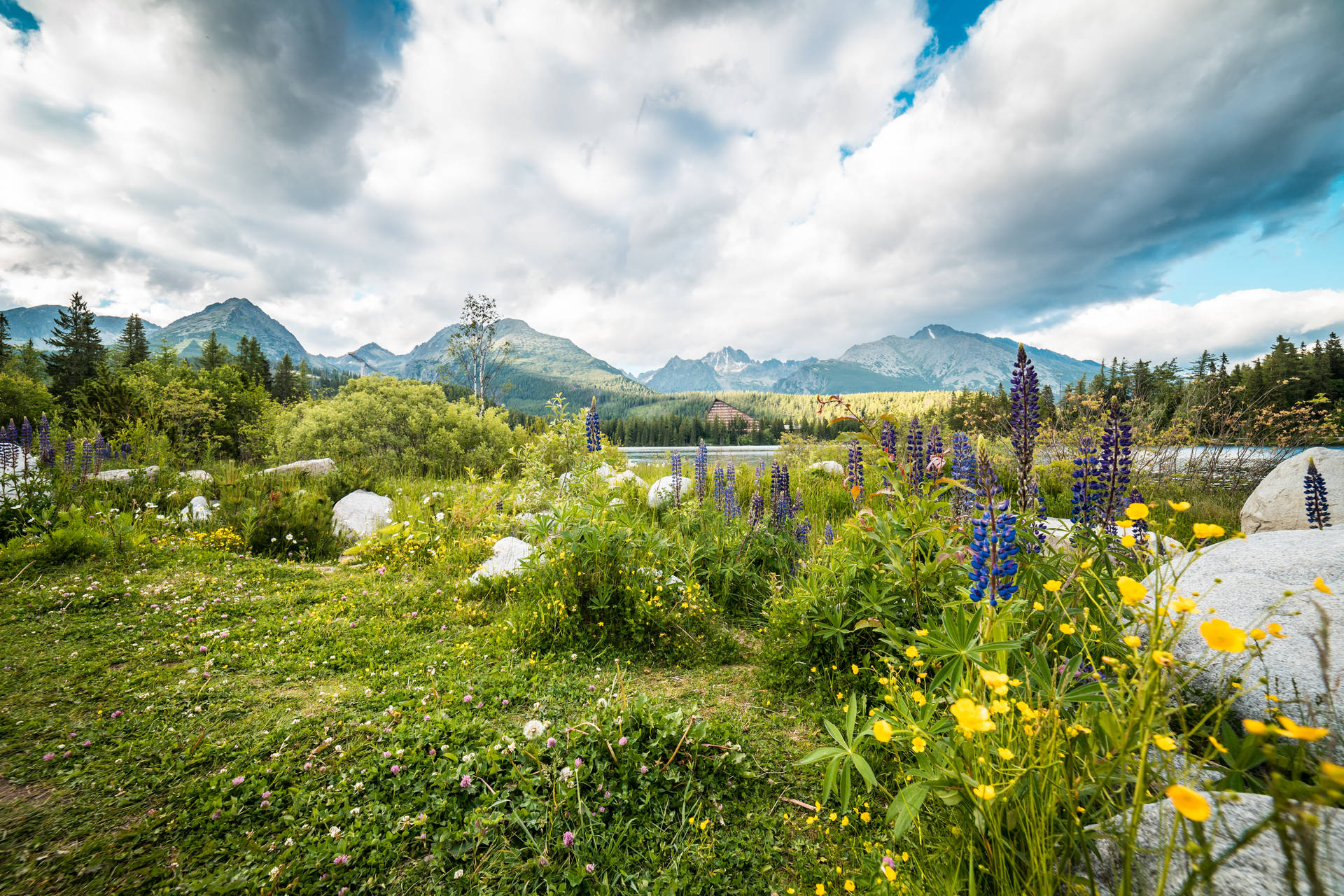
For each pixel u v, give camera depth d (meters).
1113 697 1.70
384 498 9.73
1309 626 2.51
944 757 1.80
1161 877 1.17
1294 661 2.34
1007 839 1.69
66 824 2.19
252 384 37.81
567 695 3.53
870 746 2.88
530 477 8.88
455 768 2.56
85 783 2.44
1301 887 1.26
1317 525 5.07
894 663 2.94
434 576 6.08
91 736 2.79
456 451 15.54
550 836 2.23
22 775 2.47
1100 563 2.71
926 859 1.92
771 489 7.81
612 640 4.44
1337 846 1.29
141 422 15.20
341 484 10.12
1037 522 3.14
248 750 2.75
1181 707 1.44
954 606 2.13
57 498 7.66
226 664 3.70
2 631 3.95
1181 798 1.10
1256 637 1.26
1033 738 1.63
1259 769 1.92
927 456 4.21
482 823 2.24
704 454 8.97
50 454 10.13
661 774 2.59
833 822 2.42
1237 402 10.84
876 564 3.66
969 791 1.68
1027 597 2.70
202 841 2.14
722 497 7.88
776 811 2.52
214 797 2.39
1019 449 3.22
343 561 6.71
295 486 9.27
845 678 3.59
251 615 4.70
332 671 3.75
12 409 27.02
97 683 3.34
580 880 2.04
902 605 3.56
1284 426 10.00
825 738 3.11
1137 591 1.37
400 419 15.90
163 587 4.97
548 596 4.53
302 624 4.54
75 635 3.98
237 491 8.44
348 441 14.77
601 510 5.00
